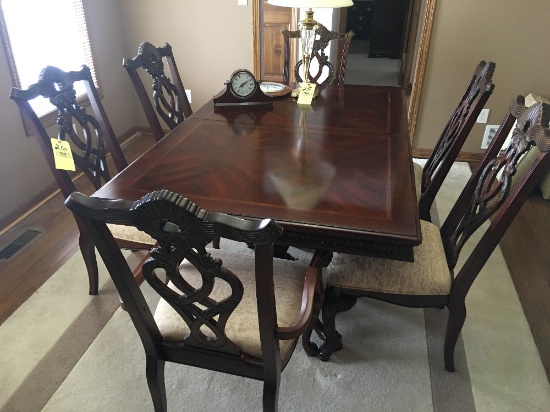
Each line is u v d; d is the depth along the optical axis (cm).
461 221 160
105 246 99
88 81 184
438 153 205
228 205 131
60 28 277
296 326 110
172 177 146
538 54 283
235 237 86
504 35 282
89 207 90
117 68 336
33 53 257
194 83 345
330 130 184
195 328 115
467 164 318
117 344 173
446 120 316
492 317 188
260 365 117
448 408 151
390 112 205
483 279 209
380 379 161
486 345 175
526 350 173
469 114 176
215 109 207
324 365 167
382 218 126
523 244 235
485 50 289
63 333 178
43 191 272
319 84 249
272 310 102
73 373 161
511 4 273
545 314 191
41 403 151
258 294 98
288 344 125
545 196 275
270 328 105
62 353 169
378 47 581
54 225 248
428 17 284
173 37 330
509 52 286
